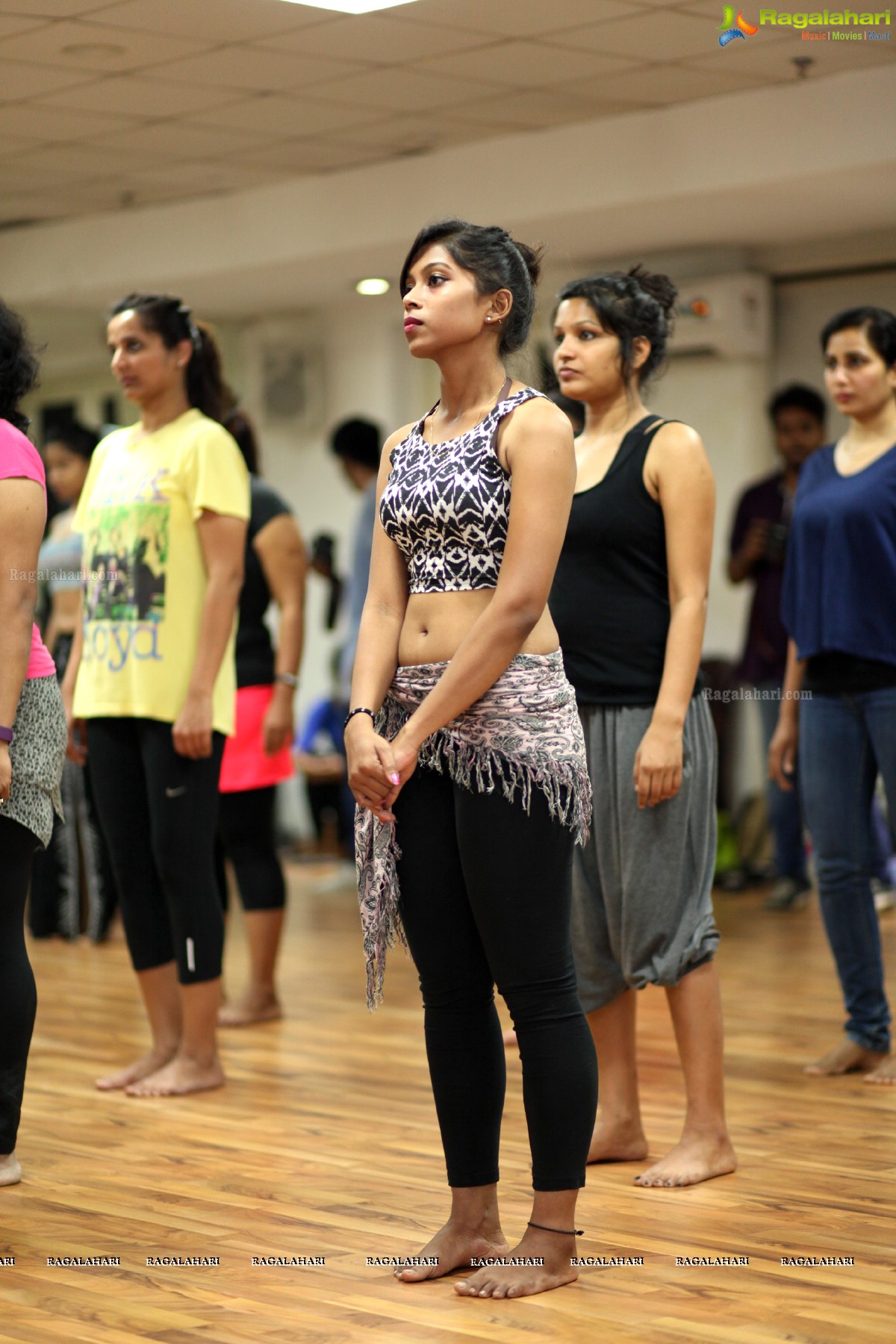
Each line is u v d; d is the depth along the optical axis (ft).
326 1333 7.40
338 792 27.86
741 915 20.77
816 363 24.45
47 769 9.75
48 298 26.27
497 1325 7.47
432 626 8.00
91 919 19.58
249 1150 10.59
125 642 12.26
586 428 10.52
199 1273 8.23
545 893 7.82
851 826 12.64
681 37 16.66
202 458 12.19
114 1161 10.33
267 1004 14.93
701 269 23.76
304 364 28.50
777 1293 7.86
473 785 7.78
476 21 16.12
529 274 8.43
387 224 22.06
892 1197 9.41
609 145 19.99
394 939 8.03
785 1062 13.00
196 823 12.25
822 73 18.08
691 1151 9.87
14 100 18.93
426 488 7.92
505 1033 14.20
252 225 23.50
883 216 21.25
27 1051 9.85
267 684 15.30
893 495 12.33
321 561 25.71
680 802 9.80
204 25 16.28
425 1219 9.10
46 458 19.81
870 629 12.31
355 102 19.11
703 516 9.83
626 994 10.28
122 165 22.12
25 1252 8.57
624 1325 7.47
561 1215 7.97
